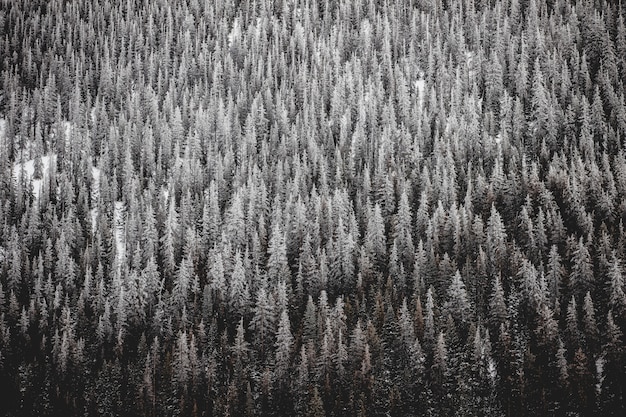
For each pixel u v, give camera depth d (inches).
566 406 2380.7
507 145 4028.1
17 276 3307.1
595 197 3324.3
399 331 2657.5
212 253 3309.5
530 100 4621.1
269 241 3380.9
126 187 4074.8
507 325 2664.9
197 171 4124.0
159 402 2578.7
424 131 4365.2
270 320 2837.1
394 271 3053.6
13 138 4758.9
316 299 3036.4
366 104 4901.6
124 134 4559.5
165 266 3356.3
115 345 2928.2
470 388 2509.8
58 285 3149.6
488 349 2583.7
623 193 3346.5
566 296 2815.0
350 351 2578.7
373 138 4416.8
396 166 3993.6
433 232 3243.1
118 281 3127.5
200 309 3041.3
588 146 3833.7
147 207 3668.8
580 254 2815.0
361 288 2957.7
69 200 3956.7
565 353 2536.9
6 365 2829.7
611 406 2362.2
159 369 2721.5
